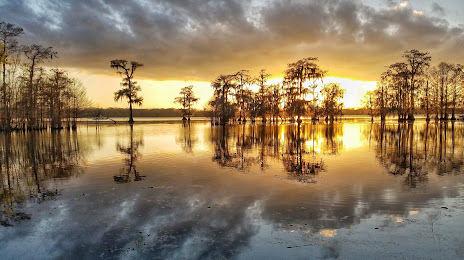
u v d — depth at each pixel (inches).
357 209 251.4
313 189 319.0
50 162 535.8
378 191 308.7
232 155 588.7
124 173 418.9
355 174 397.4
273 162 501.4
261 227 215.2
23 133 1440.7
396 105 2310.5
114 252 180.9
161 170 436.8
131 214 246.5
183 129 1574.8
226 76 2060.8
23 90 1627.7
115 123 2529.5
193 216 239.0
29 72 1638.8
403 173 401.1
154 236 202.1
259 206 262.1
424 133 1088.2
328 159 529.7
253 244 187.9
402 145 730.8
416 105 2315.5
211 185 341.1
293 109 1856.5
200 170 433.7
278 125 1972.2
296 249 180.4
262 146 743.7
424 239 192.2
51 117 1712.6
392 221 223.6
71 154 634.8
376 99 2640.3
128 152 649.0
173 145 783.1
